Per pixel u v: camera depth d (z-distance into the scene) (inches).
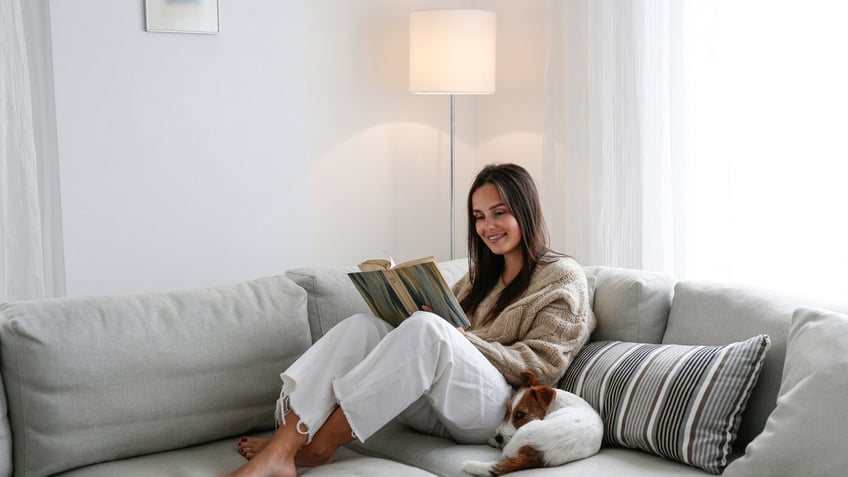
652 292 94.7
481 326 96.6
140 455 83.0
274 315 90.1
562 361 88.7
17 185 115.0
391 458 86.4
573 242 143.7
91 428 79.4
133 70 124.0
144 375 81.9
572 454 78.2
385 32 157.0
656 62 128.3
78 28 119.6
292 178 138.9
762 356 79.1
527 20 156.4
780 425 70.6
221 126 131.7
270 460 77.4
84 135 121.3
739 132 119.7
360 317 87.5
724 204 122.5
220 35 130.3
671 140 126.4
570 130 142.4
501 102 163.2
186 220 130.2
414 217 164.9
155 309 85.9
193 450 84.7
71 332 80.0
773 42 115.0
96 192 123.0
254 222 136.0
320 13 148.2
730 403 78.2
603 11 133.9
